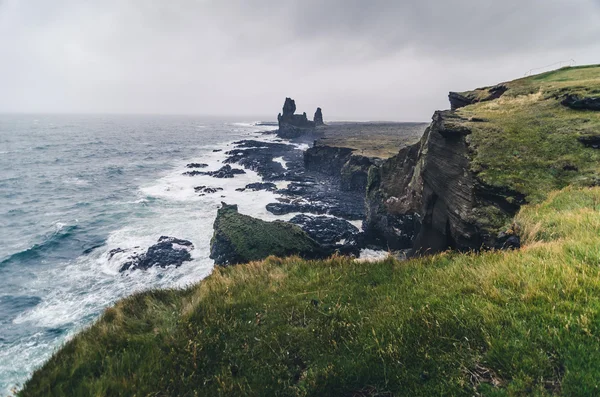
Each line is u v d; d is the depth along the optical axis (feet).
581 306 16.33
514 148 57.41
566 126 59.72
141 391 16.70
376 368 16.31
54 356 20.27
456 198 62.49
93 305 78.38
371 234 127.34
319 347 18.86
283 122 591.37
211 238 110.52
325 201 173.68
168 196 180.96
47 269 96.63
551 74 113.29
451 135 69.56
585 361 13.48
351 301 23.43
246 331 21.03
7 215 146.30
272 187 200.75
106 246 112.27
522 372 13.62
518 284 19.69
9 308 76.84
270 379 17.02
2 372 57.52
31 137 519.60
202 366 18.30
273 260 36.55
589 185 44.24
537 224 35.04
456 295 20.67
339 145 273.33
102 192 190.39
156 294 29.32
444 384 14.53
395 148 251.39
